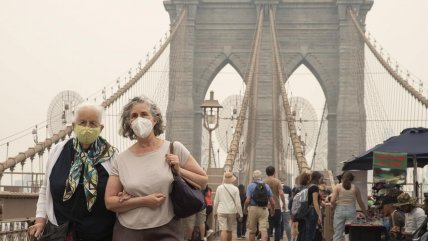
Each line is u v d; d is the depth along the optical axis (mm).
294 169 68562
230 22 107812
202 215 19750
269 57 105688
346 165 21875
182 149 7555
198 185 7547
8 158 24797
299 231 18906
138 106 7512
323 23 107438
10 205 19359
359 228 16344
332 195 18531
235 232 33781
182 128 104125
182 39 105500
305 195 18688
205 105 40531
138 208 7297
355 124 103312
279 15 107875
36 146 26875
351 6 105688
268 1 106750
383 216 18453
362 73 104125
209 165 40438
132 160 7426
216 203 20266
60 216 7660
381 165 18688
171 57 104875
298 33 107562
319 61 107062
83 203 7602
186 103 104625
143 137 7312
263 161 101500
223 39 107688
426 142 18922
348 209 18344
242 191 27812
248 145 67750
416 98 61031
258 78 104375
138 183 7289
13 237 14344
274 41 97812
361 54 104688
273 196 22406
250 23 107562
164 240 7320
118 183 7453
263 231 20109
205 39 107812
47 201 7750
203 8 108188
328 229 19453
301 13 107625
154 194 7270
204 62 107438
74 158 7730
